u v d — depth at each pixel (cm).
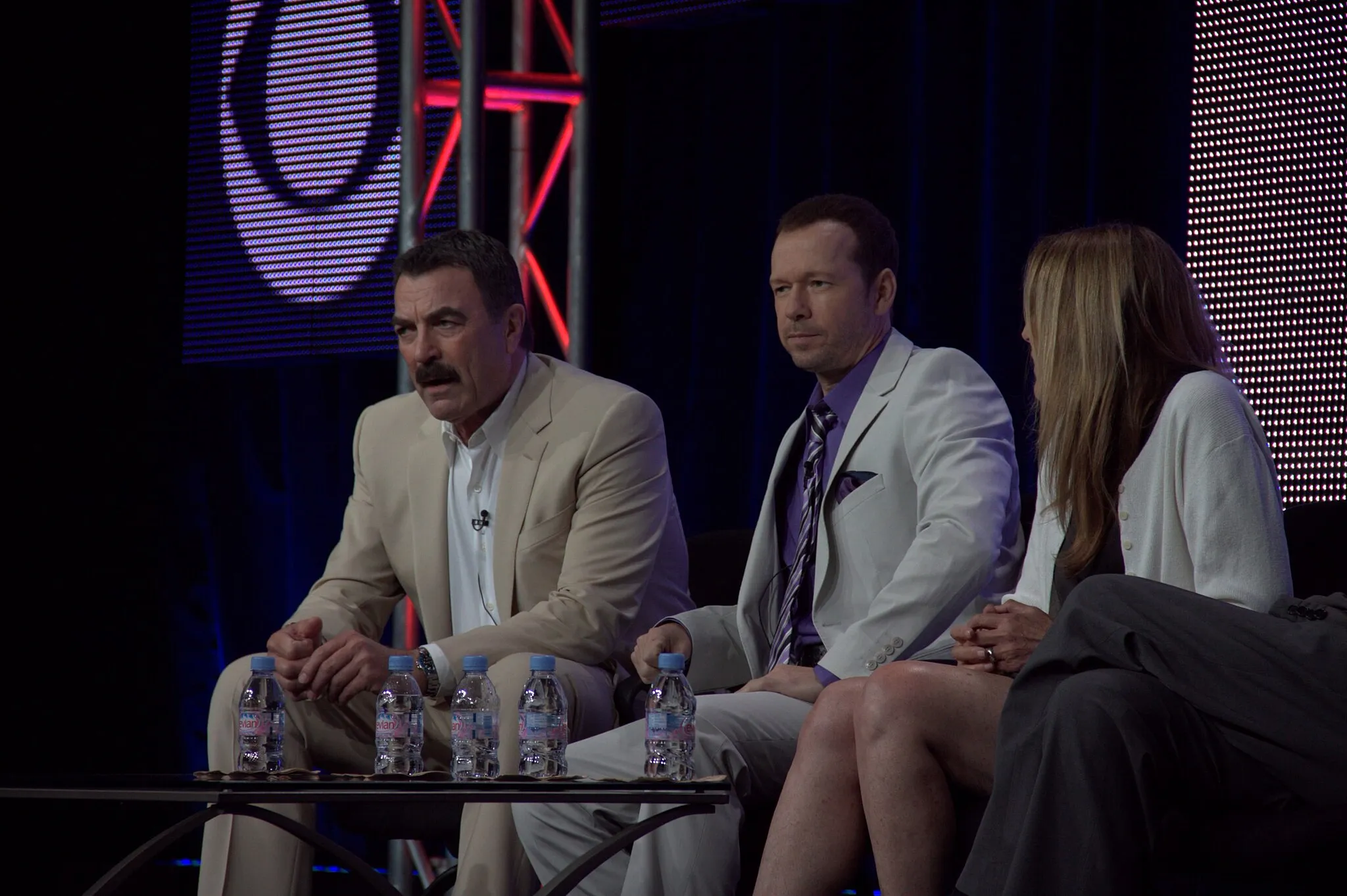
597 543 1123
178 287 1972
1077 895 699
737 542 1259
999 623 833
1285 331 1327
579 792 757
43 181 1952
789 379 1673
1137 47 1468
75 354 1958
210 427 1992
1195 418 811
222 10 1914
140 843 1922
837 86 1656
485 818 972
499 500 1148
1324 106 1318
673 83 1792
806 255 1064
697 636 1062
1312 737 718
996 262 1546
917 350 1079
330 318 1833
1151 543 819
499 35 1817
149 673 1959
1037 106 1540
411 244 1605
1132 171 1469
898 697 805
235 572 1975
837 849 830
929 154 1602
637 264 1805
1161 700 726
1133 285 847
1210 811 742
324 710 1054
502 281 1147
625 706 1071
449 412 1131
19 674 1905
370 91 1822
